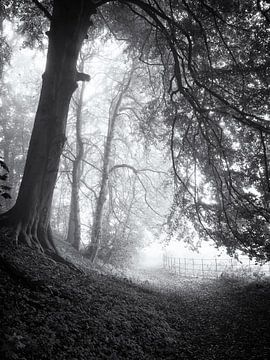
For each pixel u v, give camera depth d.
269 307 11.57
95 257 20.30
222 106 14.69
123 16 18.59
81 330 6.29
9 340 4.59
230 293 15.67
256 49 13.82
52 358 4.80
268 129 12.69
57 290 7.67
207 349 8.28
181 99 15.78
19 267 7.80
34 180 11.76
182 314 11.64
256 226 14.46
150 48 18.44
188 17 15.05
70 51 12.81
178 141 17.14
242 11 13.43
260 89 13.73
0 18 23.86
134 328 7.94
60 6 12.95
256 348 8.01
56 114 12.34
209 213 15.59
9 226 10.91
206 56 15.66
